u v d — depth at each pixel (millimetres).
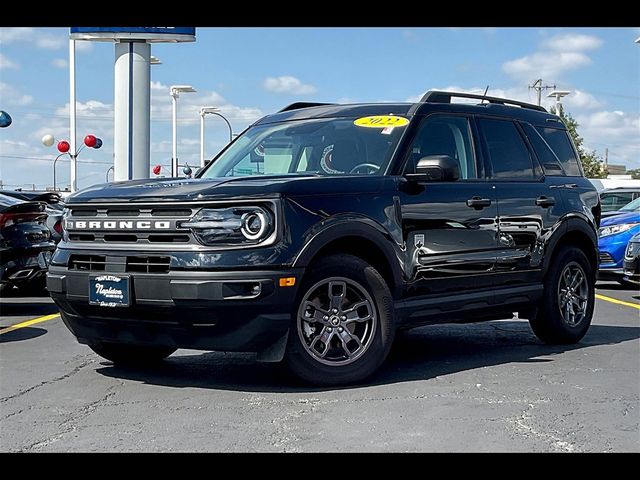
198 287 5156
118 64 18297
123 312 5496
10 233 9297
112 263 5508
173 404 5234
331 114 6938
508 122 7434
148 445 4367
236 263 5199
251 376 6074
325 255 5633
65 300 5766
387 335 5832
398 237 5969
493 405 5207
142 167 18453
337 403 5227
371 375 6016
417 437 4492
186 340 5406
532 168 7441
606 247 13695
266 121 7375
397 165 6203
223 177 6133
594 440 4477
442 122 6770
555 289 7477
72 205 5844
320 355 5590
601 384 5871
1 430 4664
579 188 7863
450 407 5141
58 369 6391
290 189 5453
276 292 5258
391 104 6832
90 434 4578
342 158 6410
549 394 5539
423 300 6227
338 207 5641
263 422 4789
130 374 6180
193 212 5309
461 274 6461
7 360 6781
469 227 6531
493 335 8250
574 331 7637
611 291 13430
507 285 6961
